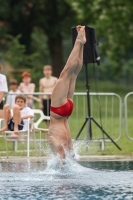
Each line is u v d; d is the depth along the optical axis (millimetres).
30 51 70062
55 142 16656
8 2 66375
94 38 23125
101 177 15898
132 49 71938
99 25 52156
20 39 69000
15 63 58000
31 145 25219
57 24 68688
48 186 14344
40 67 58969
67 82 16625
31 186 14383
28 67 58594
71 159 17031
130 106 51312
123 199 12391
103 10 50844
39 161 20141
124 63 72438
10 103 27719
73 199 12445
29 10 67438
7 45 67812
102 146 23609
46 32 69625
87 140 23188
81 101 50344
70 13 68375
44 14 68188
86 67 23656
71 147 16906
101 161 20109
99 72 83188
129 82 83438
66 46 88062
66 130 16781
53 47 70000
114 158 20969
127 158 21047
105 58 88188
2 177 16031
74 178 15734
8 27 68375
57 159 16844
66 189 13836
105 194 13055
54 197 12750
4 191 13617
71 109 16734
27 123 22188
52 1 68000
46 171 17156
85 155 21938
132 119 39531
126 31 52969
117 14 51125
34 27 72062
